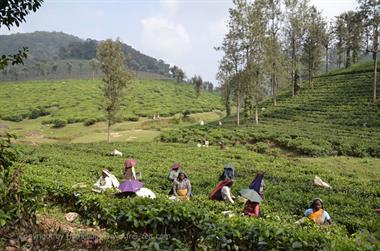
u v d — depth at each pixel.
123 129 70.69
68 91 131.88
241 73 49.53
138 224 8.39
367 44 60.12
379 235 7.04
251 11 48.44
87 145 41.25
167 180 20.06
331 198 16.67
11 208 6.98
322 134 43.06
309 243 6.94
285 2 62.16
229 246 7.34
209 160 30.84
